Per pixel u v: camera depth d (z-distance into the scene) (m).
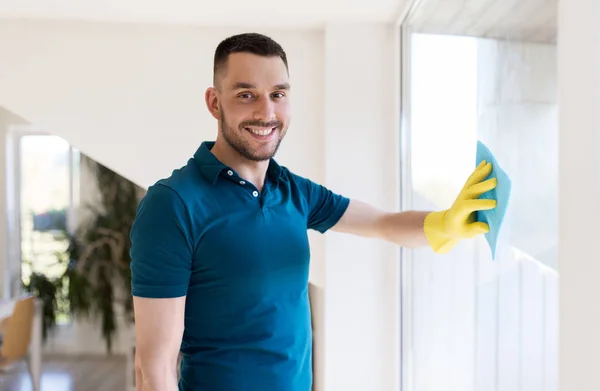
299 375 1.48
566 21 1.06
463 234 1.46
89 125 3.13
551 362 1.26
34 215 5.19
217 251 1.37
